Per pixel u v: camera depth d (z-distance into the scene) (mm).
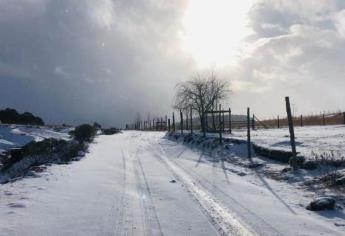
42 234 7562
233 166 19969
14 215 8656
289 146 19969
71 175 15070
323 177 13625
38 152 28484
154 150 30438
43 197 10641
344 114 38438
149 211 9906
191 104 49969
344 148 16984
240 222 9055
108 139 42062
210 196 12078
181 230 8297
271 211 10219
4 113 67125
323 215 9945
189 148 31188
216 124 50594
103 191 12164
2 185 12672
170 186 13766
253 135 29281
